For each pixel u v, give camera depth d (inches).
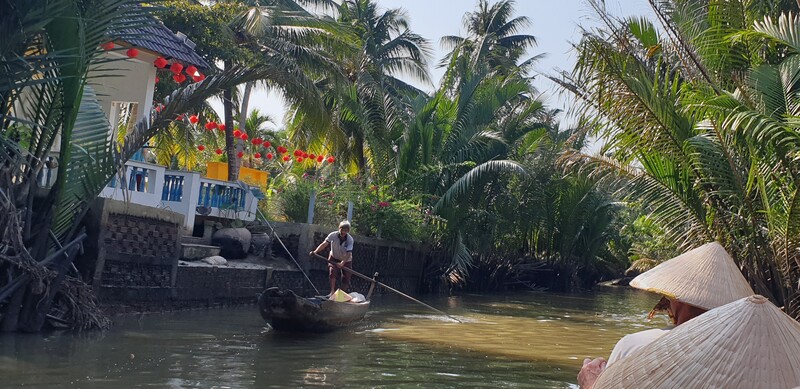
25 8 309.3
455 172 990.4
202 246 582.9
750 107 454.3
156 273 485.7
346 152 1031.0
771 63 522.3
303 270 656.4
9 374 281.4
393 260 851.4
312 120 724.7
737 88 494.9
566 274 1253.1
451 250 973.2
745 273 489.4
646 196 513.3
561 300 997.8
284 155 818.8
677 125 479.2
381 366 357.1
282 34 906.7
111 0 346.3
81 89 361.4
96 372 294.4
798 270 459.8
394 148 999.0
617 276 1601.9
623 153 506.0
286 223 686.5
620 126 491.8
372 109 967.6
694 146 457.7
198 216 650.2
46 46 351.9
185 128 951.0
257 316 516.4
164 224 487.2
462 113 1015.6
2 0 306.5
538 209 1127.6
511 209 1090.1
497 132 1002.7
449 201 904.9
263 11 871.1
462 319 625.9
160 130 430.6
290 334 445.4
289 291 440.5
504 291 1146.0
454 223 968.3
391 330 505.0
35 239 375.9
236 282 570.6
